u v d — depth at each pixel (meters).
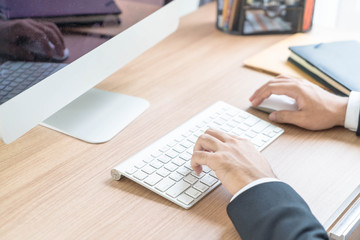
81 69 0.90
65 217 0.75
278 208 0.70
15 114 0.77
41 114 0.83
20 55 0.76
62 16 0.83
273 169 0.87
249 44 1.38
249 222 0.71
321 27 1.50
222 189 0.82
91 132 0.96
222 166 0.78
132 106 1.05
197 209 0.78
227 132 0.96
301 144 0.95
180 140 0.93
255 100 1.05
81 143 0.94
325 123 0.99
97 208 0.77
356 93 1.02
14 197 0.80
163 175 0.83
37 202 0.79
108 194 0.80
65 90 0.87
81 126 0.98
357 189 0.84
